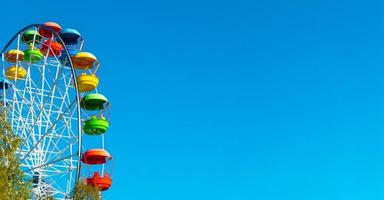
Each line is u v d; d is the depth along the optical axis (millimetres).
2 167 30438
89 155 49906
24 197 31188
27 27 50250
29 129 51281
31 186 32531
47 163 46438
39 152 50625
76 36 56031
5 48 52344
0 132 31984
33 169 46500
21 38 54969
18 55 54031
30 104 52219
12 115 51125
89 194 44281
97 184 49844
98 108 52656
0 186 29656
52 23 55875
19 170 31500
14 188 30812
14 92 51781
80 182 45719
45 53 56438
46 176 49656
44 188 48469
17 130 50656
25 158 47500
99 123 50656
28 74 53312
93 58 55062
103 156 50312
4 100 51031
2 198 29484
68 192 48469
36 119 48844
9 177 30844
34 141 50969
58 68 54906
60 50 56219
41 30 55594
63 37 56094
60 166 50375
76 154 45375
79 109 45938
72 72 46750
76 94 46156
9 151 31609
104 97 51656
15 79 52312
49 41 55844
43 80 53281
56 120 47062
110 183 50875
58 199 48062
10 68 55438
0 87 56438
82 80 53969
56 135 51406
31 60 54125
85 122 51375
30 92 52562
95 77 54969
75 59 54812
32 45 54406
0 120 33000
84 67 55656
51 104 52844
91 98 51125
